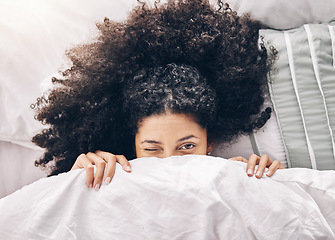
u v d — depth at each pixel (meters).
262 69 0.82
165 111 0.70
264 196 0.62
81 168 0.69
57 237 0.61
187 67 0.75
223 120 0.82
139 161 0.67
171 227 0.58
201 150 0.74
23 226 0.62
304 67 0.81
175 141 0.70
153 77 0.73
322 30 0.82
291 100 0.81
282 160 0.82
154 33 0.77
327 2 0.85
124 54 0.78
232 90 0.81
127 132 0.80
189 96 0.70
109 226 0.60
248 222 0.59
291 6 0.86
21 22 0.94
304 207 0.61
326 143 0.79
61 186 0.64
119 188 0.62
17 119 0.93
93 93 0.79
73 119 0.83
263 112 0.82
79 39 0.94
